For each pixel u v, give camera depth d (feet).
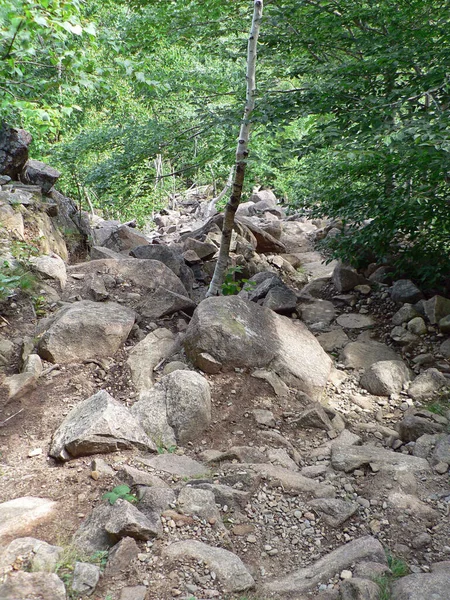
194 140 26.76
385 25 20.53
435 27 18.08
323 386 17.02
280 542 11.39
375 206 21.35
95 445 13.20
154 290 22.12
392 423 15.81
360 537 11.39
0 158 25.82
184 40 27.76
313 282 24.99
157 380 16.76
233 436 14.65
